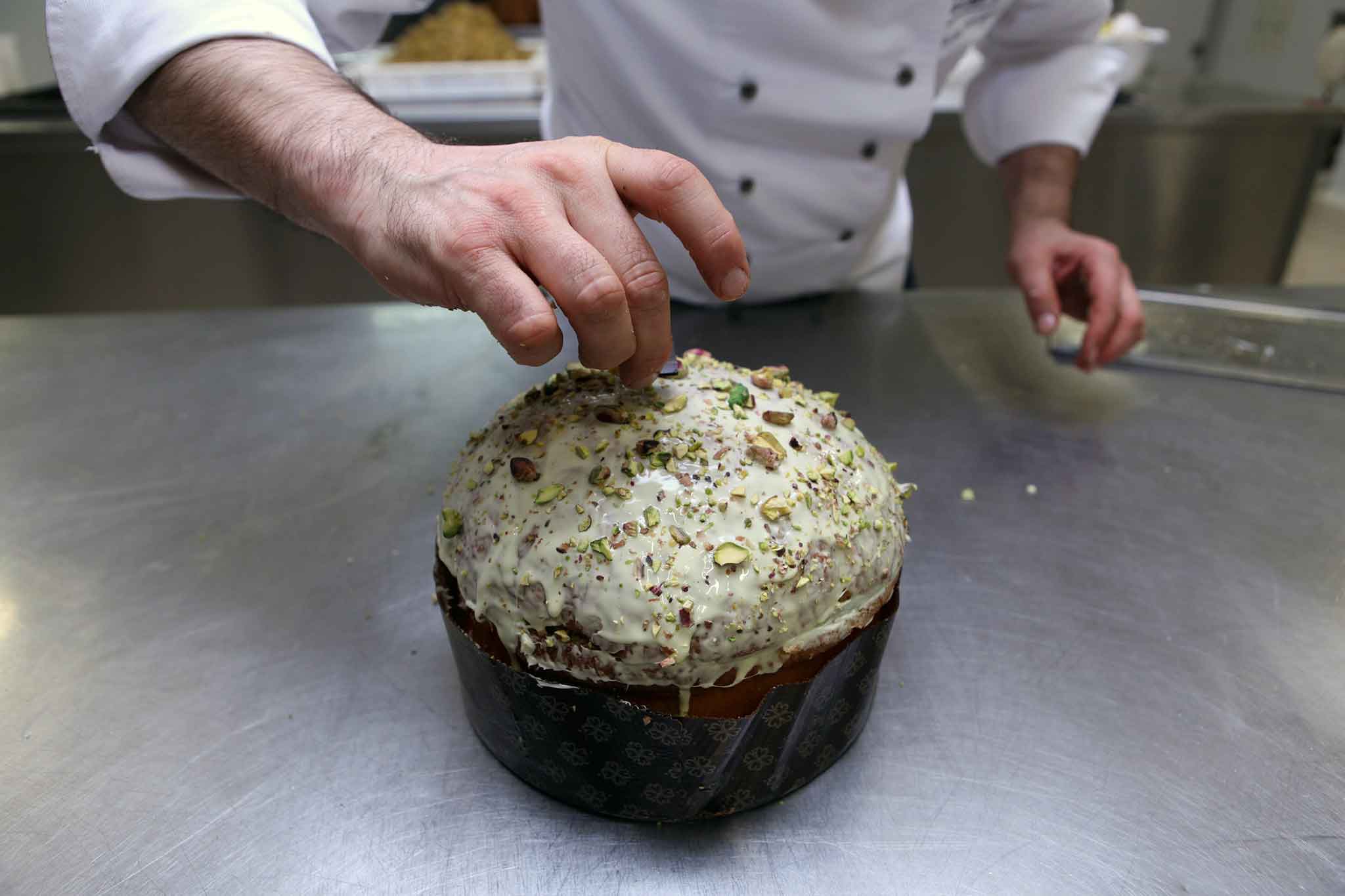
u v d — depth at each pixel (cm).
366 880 73
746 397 81
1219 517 116
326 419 135
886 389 142
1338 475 123
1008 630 98
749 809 78
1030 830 77
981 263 274
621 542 69
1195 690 91
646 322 65
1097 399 141
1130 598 103
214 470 124
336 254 255
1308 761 83
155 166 97
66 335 158
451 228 62
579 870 73
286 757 83
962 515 116
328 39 124
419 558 108
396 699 89
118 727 86
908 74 133
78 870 73
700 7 119
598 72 131
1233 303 165
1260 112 249
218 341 157
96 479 122
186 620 99
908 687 91
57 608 100
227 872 73
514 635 72
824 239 152
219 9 83
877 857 74
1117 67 161
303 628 98
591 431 76
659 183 64
